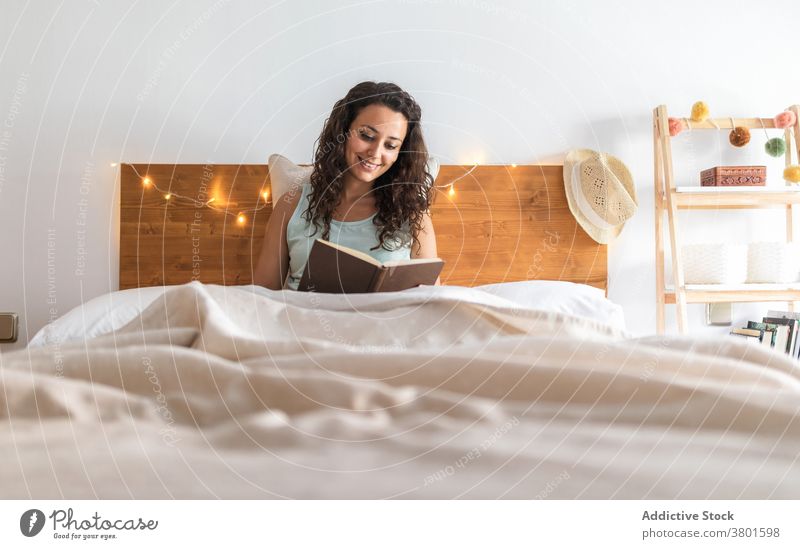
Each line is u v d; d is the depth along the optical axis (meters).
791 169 2.50
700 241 2.67
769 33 2.72
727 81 2.70
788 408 0.55
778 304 2.68
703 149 2.69
